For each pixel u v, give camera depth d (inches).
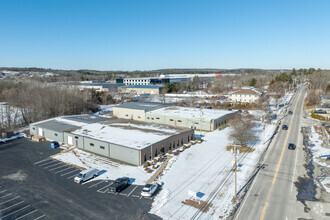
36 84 4714.6
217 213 926.4
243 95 3821.4
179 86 5408.5
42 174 1304.1
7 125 2412.6
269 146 1742.1
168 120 2426.2
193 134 1911.9
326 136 1980.8
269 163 1423.5
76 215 925.2
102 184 1185.4
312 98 3553.2
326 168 1349.7
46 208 975.0
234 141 1720.0
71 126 1993.1
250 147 1716.3
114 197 1058.7
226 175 1266.0
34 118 2625.5
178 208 960.9
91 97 3969.0
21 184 1189.1
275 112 3075.8
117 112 2844.5
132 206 983.0
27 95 2920.8
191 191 1067.3
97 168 1379.2
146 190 1058.7
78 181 1188.5
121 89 5497.1
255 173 1286.9
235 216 906.7
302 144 1782.7
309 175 1261.1
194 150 1663.4
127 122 2140.7
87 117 2391.7
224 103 3636.8
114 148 1508.4
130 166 1400.1
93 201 1026.7
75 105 3115.2
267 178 1227.9
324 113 2851.9
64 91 3211.1
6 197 1063.6
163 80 6569.9
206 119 2212.1
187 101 3767.2
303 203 994.1
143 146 1451.8
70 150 1688.0
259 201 1011.3
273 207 965.8
